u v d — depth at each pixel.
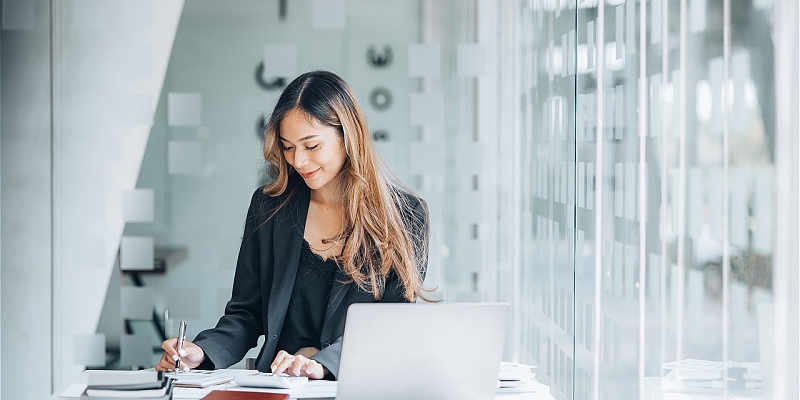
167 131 3.21
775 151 1.81
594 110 2.44
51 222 3.18
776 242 1.81
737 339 1.88
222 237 3.23
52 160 3.17
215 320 3.23
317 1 3.29
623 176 2.21
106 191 3.19
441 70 3.32
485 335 1.70
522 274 3.28
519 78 3.29
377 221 2.30
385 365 1.67
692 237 1.97
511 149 3.30
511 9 3.30
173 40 3.22
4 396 3.17
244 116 3.24
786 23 1.78
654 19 2.07
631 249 2.16
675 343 2.01
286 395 1.62
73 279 3.18
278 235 2.29
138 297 3.21
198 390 1.77
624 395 2.21
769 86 1.81
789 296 1.80
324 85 2.36
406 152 3.31
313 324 2.26
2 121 3.15
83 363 3.19
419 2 3.32
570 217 2.75
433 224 3.30
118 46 3.20
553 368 2.93
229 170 3.23
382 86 3.31
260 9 3.27
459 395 1.71
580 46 2.59
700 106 1.95
